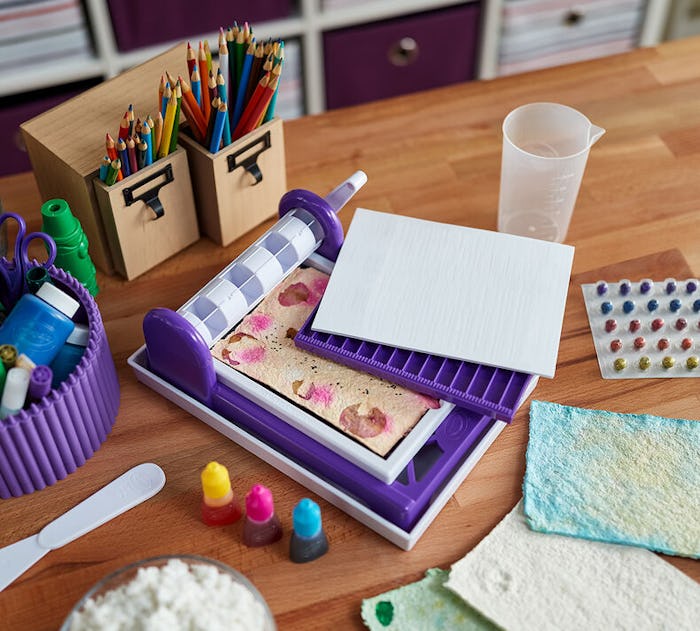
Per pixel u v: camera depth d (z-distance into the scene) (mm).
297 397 1000
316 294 1117
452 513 957
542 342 1023
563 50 2238
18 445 921
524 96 1457
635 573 895
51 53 1875
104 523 958
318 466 971
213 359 1018
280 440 990
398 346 1026
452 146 1380
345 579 910
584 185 1318
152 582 804
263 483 990
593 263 1212
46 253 1228
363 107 1446
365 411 987
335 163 1354
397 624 871
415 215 1278
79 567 924
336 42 2055
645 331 1122
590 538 920
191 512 966
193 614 774
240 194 1201
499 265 1104
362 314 1057
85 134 1141
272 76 1090
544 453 1000
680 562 910
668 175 1331
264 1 1954
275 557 926
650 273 1198
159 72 1246
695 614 863
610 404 1054
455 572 898
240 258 1081
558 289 1079
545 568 901
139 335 1139
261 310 1098
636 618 861
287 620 880
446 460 958
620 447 1003
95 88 1213
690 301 1149
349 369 1032
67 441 965
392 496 922
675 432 1017
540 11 2125
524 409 1049
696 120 1414
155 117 1174
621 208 1285
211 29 1968
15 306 951
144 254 1177
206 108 1103
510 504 964
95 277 1170
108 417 1027
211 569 818
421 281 1091
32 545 937
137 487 982
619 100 1446
